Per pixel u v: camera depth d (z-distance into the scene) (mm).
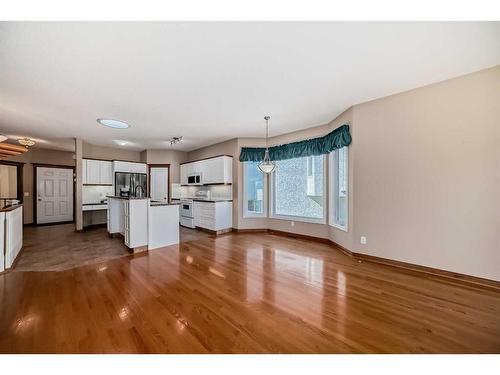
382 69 2535
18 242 3766
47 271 3092
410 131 3082
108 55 2209
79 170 5832
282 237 5199
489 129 2568
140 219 4129
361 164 3537
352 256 3652
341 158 4355
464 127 2713
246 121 4418
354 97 3303
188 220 6547
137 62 2342
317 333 1763
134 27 1822
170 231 4523
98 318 1956
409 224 3105
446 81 2816
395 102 3201
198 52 2178
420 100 2998
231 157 5938
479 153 2631
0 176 6316
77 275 2947
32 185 6891
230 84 2865
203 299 2303
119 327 1827
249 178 5953
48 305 2176
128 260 3559
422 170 3002
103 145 6715
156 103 3477
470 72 2637
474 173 2660
